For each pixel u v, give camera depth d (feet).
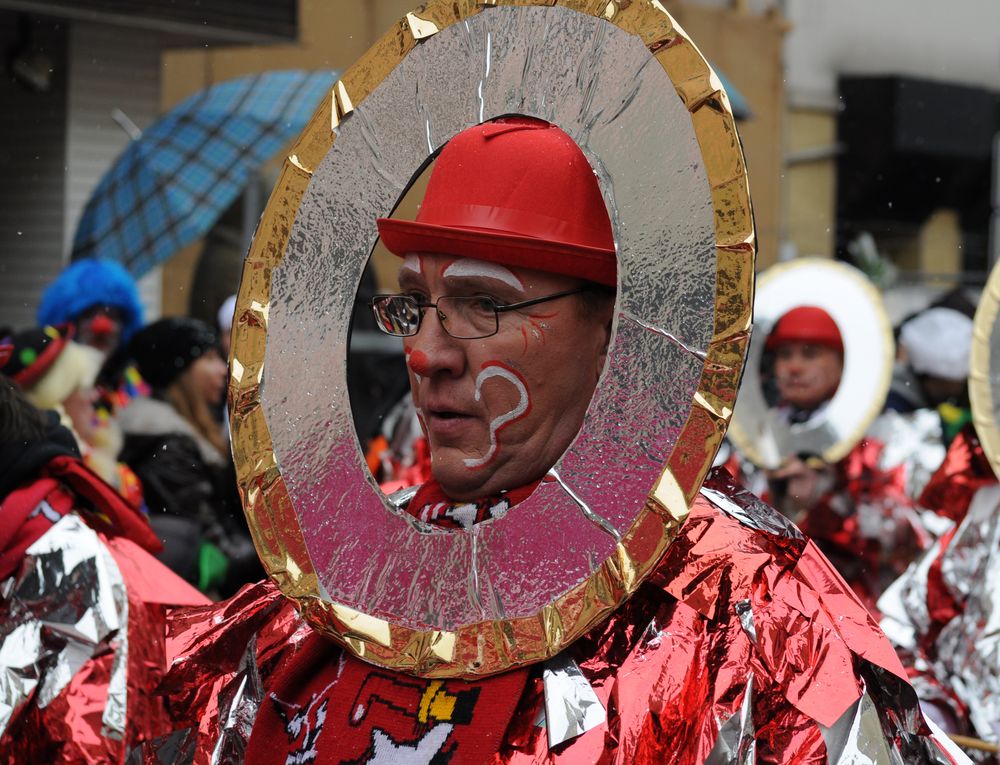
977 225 170.81
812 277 70.13
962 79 171.22
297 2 102.68
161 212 86.28
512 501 18.15
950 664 39.60
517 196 17.94
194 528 50.62
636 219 16.47
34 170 105.60
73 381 46.06
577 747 16.65
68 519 32.30
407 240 18.39
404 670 17.69
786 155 162.61
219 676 20.99
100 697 31.04
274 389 19.52
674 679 16.67
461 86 18.60
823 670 16.49
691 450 15.89
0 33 103.55
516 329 17.93
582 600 16.58
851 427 68.23
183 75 116.37
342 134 19.54
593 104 17.06
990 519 40.01
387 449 54.13
